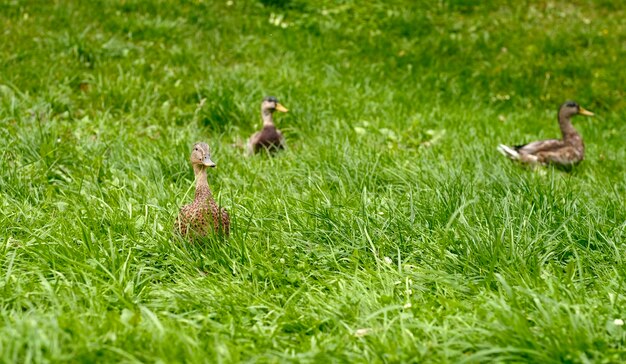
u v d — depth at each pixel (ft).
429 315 20.43
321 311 20.81
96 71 49.37
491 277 22.35
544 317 19.21
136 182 32.01
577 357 17.79
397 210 27.58
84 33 53.16
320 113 45.83
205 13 63.57
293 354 18.56
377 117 45.96
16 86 45.24
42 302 20.62
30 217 27.09
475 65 61.05
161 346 17.61
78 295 20.65
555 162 40.32
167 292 21.71
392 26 67.62
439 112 48.65
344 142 39.45
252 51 56.75
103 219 26.63
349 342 19.04
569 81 58.59
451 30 67.92
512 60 61.72
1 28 53.52
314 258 25.02
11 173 31.01
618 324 19.30
